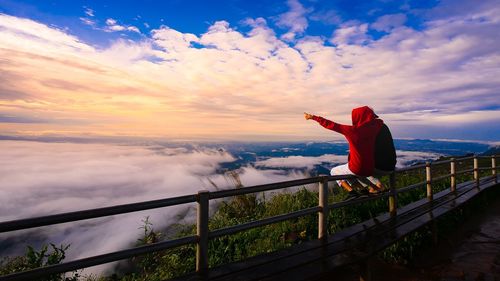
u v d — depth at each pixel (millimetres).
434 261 4988
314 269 3246
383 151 4344
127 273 5566
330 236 4348
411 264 4855
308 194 7840
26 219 2160
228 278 2977
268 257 3518
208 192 3074
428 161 7176
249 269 3188
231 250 5805
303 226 6129
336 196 7871
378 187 4762
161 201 2770
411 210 5961
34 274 2219
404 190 5793
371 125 4301
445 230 6418
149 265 5684
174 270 5082
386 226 4832
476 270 4578
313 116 4266
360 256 3637
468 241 5902
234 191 3250
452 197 7418
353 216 6594
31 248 4699
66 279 4766
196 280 2906
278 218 3652
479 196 8820
